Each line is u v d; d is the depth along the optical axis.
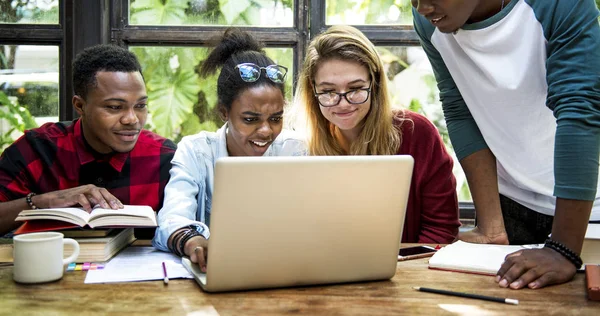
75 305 1.13
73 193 1.63
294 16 2.30
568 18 1.45
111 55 1.80
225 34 1.81
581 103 1.38
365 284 1.30
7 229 1.75
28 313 1.09
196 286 1.27
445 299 1.19
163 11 2.30
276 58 2.31
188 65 2.33
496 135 1.74
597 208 1.75
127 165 1.98
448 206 1.89
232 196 1.15
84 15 2.22
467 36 1.64
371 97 1.79
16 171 1.91
